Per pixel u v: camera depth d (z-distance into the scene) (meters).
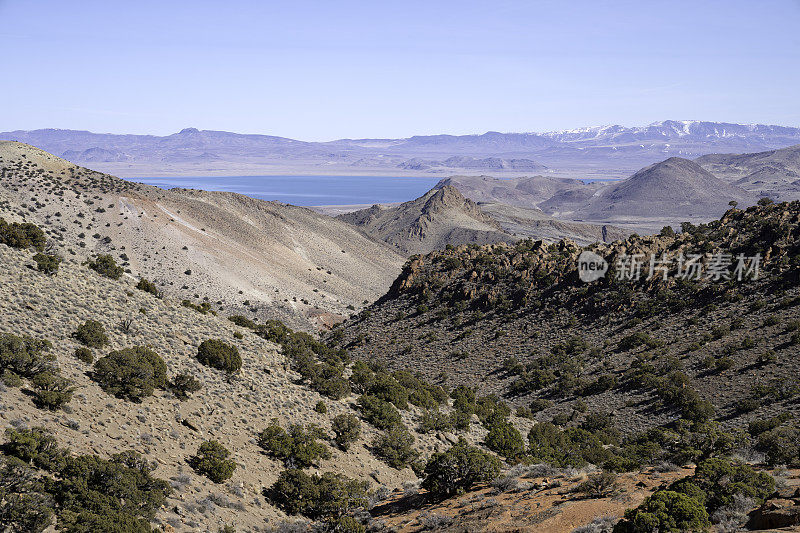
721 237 118.81
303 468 37.53
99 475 25.12
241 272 196.88
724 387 77.25
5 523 20.33
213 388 43.81
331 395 53.03
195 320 59.75
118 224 196.25
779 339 84.06
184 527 25.44
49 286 49.97
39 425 27.52
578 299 116.19
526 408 86.69
